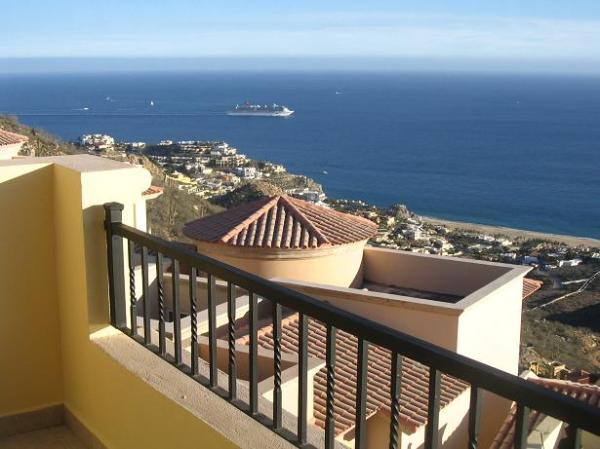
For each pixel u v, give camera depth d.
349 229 14.60
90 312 4.39
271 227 14.09
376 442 9.11
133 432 4.01
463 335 11.34
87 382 4.51
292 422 3.62
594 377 19.56
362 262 15.02
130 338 4.38
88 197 4.31
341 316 2.65
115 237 4.32
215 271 3.40
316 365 8.30
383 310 11.69
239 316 10.88
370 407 8.94
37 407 4.82
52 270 4.75
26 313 4.70
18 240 4.60
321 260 13.78
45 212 4.67
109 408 4.26
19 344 4.71
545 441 8.64
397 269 14.88
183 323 9.06
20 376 4.74
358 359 2.62
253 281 3.12
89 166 4.49
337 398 8.80
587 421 1.86
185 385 3.76
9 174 4.52
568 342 26.80
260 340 10.39
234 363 3.45
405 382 9.83
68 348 4.73
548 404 1.95
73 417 4.74
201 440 3.38
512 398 2.06
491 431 11.66
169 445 3.67
